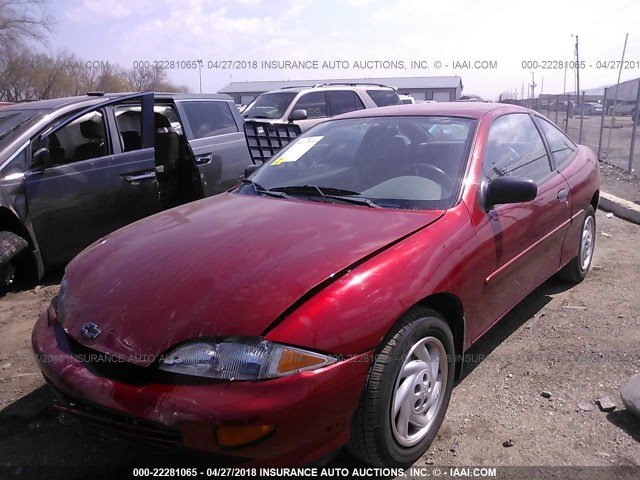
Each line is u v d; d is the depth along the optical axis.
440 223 2.86
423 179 3.22
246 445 2.07
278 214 3.04
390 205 3.08
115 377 2.30
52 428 2.97
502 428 2.87
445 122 3.64
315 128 4.18
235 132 6.84
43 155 4.69
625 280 4.91
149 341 2.27
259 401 2.07
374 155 3.54
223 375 2.12
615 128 22.19
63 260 4.98
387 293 2.39
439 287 2.63
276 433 2.09
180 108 6.26
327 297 2.28
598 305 4.37
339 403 2.21
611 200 7.92
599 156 12.89
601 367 3.42
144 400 2.18
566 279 4.81
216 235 2.83
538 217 3.66
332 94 10.92
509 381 3.30
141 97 5.58
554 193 3.95
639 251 5.83
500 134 3.71
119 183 5.26
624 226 7.03
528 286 3.69
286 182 3.61
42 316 2.91
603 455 2.64
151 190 5.53
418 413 2.61
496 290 3.22
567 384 3.25
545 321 4.12
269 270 2.41
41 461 2.71
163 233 3.00
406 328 2.45
